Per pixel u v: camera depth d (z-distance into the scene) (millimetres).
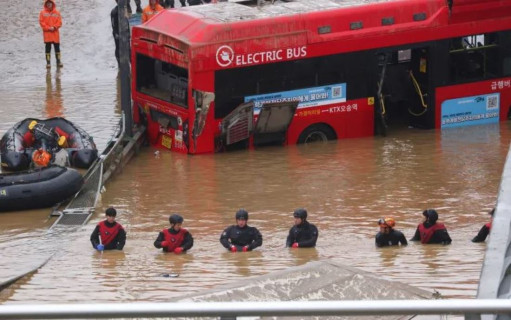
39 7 137750
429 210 59938
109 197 75062
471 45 93938
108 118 95000
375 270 52219
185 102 85750
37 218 70188
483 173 79438
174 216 59250
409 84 93812
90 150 81000
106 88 106625
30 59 118000
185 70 84938
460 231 63656
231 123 85625
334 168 81562
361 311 18812
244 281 34281
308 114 88500
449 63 92188
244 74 85500
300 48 86875
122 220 69188
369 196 73812
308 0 90625
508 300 18969
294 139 88562
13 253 60594
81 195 73812
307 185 77000
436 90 92125
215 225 67188
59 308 18781
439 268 52250
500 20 92875
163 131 88438
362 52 89062
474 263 53500
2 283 50938
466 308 18891
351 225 66125
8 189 70812
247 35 85188
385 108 94312
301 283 34000
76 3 139750
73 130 83125
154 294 48500
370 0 90500
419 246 59062
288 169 81438
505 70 94062
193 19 86000
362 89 89750
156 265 55719
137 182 78875
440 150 86500
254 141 87500
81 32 127750
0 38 125125
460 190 75000
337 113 89375
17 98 102438
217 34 84250
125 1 85438
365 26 88938
